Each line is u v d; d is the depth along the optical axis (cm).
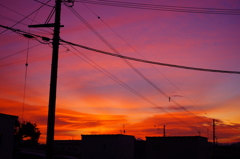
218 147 6644
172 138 5200
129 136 6225
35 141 6769
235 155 6450
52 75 1516
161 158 5172
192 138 5081
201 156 5194
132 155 6306
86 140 5916
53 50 1543
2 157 2217
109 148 5716
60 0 1612
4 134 2261
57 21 1580
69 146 8212
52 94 1501
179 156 5075
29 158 2138
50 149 1470
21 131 6550
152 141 5303
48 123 1489
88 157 5809
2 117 2252
